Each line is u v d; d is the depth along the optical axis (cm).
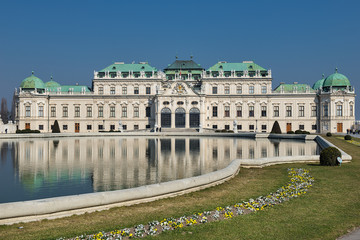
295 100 13850
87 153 5781
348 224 1783
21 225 1780
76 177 3544
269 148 6631
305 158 4134
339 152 3806
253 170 3562
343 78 13425
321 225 1766
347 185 2725
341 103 13100
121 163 4534
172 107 13550
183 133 11425
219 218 1880
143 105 14150
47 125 14212
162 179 3394
